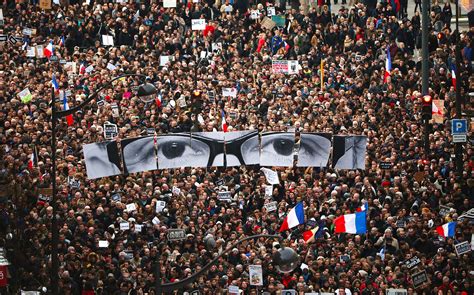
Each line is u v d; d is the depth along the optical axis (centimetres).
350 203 9125
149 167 9675
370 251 8581
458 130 9919
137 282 8031
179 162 9725
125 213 8819
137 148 9625
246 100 11656
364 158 9750
